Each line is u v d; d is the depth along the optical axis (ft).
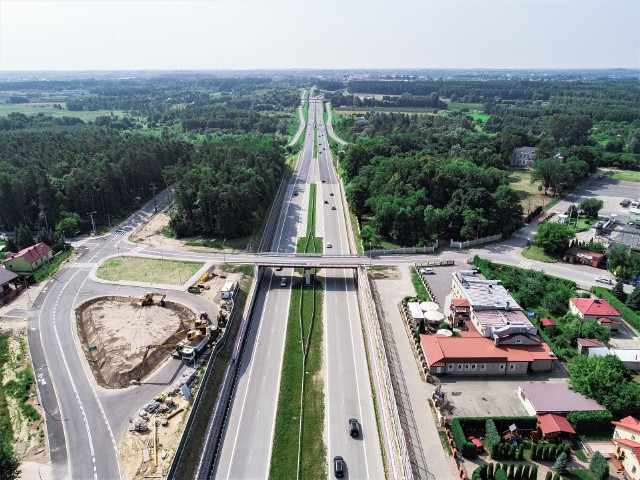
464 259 479.00
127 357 308.81
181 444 237.86
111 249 495.41
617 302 378.94
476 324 340.39
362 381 307.17
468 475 229.25
